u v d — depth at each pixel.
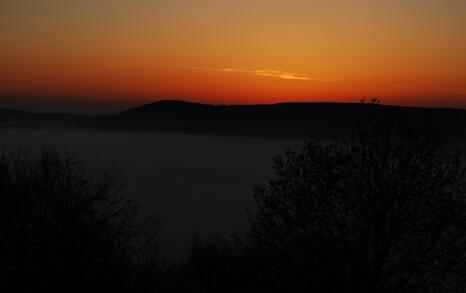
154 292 14.95
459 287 15.71
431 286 15.45
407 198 15.95
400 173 16.23
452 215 15.71
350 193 16.47
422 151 16.47
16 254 13.11
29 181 14.27
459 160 16.31
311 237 16.31
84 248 13.62
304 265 16.09
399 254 16.02
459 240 15.72
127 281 14.49
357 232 16.23
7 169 14.41
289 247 16.38
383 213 15.95
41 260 13.13
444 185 15.84
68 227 13.61
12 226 13.45
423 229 15.84
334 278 15.85
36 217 13.84
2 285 12.49
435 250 15.74
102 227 14.36
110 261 14.38
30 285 12.73
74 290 13.14
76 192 14.63
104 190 15.41
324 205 16.45
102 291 13.58
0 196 13.61
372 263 16.11
